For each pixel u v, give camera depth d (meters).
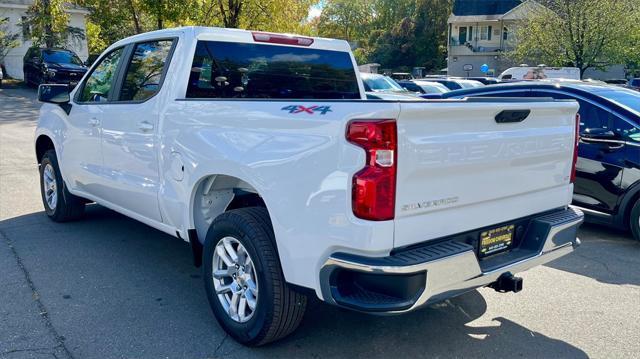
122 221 6.49
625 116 6.11
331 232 2.94
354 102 2.96
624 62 32.25
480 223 3.32
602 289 4.74
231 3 25.28
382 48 63.66
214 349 3.58
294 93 5.00
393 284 2.84
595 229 6.74
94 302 4.25
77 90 5.71
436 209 3.03
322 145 2.96
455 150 3.04
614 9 30.19
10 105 20.31
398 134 2.79
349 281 2.99
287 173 3.13
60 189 6.11
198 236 4.09
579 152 6.38
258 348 3.60
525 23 36.94
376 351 3.60
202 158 3.76
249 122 3.44
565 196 3.99
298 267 3.13
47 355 3.45
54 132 6.01
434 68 61.75
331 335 3.80
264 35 4.71
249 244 3.39
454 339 3.78
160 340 3.68
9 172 9.09
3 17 32.72
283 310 3.33
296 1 27.19
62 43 28.08
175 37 4.43
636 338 3.84
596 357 3.57
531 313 4.23
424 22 61.81
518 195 3.58
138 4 24.64
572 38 31.14
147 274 4.84
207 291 3.84
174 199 4.13
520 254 3.55
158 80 4.45
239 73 4.61
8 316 3.97
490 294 4.59
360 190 2.81
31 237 5.82
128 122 4.66
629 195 6.02
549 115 3.69
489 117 3.22
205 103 3.83
